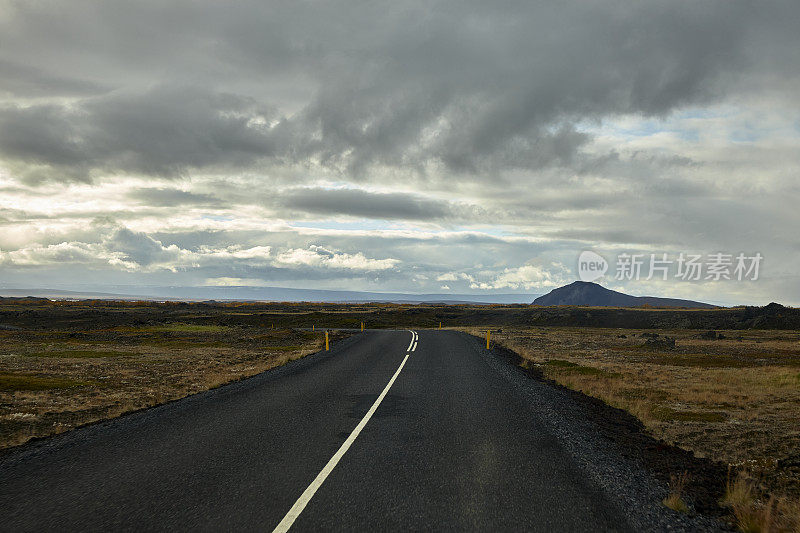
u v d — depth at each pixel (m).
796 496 6.60
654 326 87.75
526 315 103.12
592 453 7.71
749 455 8.67
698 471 7.44
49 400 13.52
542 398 12.91
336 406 11.28
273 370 19.28
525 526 4.81
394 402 11.80
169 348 36.25
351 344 31.70
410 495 5.60
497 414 10.47
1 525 4.75
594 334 58.75
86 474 6.39
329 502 5.35
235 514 5.00
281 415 10.27
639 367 23.34
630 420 11.18
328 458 7.09
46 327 75.81
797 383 18.03
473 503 5.38
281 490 5.73
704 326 83.69
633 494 5.93
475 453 7.44
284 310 135.50
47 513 5.05
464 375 16.78
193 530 4.63
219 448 7.66
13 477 6.32
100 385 16.61
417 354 24.17
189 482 6.02
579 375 18.98
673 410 12.89
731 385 17.61
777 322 79.38
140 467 6.67
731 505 5.91
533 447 7.86
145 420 9.97
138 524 4.77
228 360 25.98
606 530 4.79
